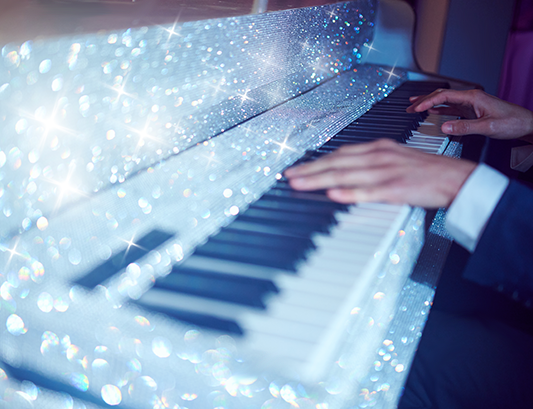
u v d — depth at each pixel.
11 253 0.63
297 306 0.61
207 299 0.61
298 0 1.44
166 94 0.81
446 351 0.92
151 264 0.65
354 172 0.78
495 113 1.33
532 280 0.76
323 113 1.17
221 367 0.57
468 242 0.79
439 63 3.62
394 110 1.35
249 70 1.00
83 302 0.61
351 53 1.77
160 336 0.58
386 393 0.67
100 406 0.58
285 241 0.68
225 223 0.72
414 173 0.78
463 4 3.48
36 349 0.60
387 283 0.71
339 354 0.58
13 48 0.61
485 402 0.86
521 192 0.77
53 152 0.67
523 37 3.46
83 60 0.68
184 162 0.83
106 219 0.70
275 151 0.91
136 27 0.73
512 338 0.95
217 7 1.03
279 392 0.56
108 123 0.73
